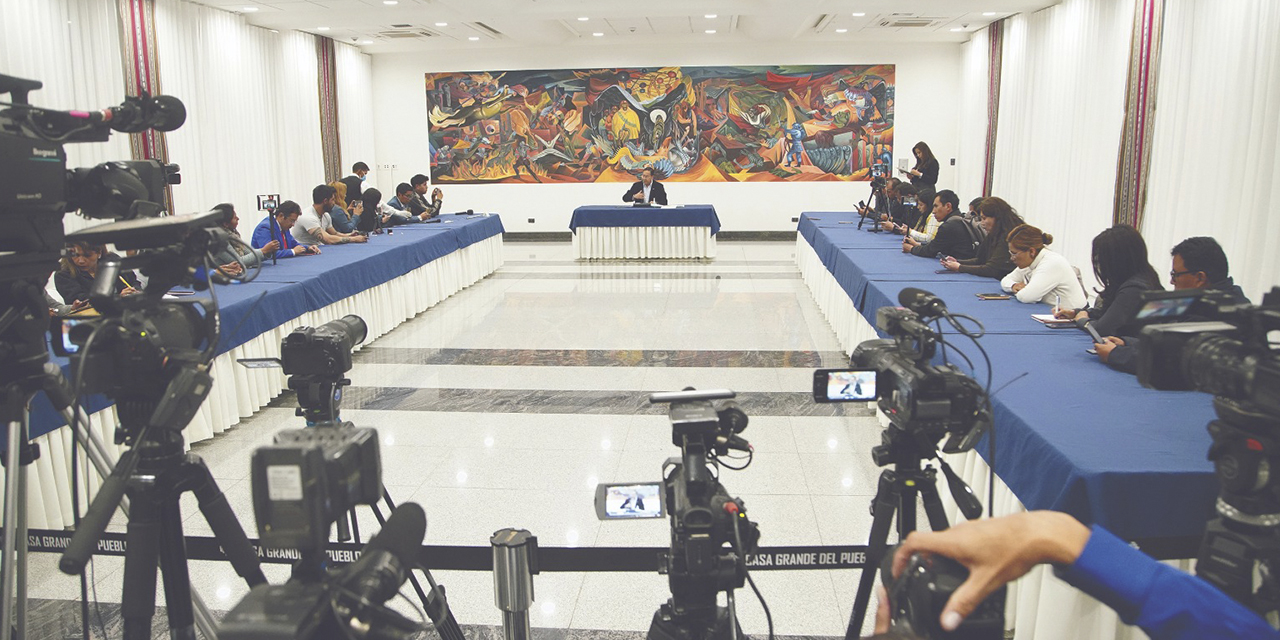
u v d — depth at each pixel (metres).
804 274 9.16
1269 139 5.82
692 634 1.52
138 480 1.60
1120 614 0.68
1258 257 5.92
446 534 3.24
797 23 10.69
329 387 2.14
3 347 1.76
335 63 12.16
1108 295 3.28
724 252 11.80
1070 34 9.27
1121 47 8.19
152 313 1.60
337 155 12.27
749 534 1.49
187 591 1.74
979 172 11.98
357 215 8.05
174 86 8.68
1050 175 9.84
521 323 7.13
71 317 1.89
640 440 4.25
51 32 7.09
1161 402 2.50
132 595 1.61
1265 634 0.62
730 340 6.41
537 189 13.43
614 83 13.01
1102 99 8.70
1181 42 7.08
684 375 5.45
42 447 3.09
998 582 0.70
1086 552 0.68
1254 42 6.05
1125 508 1.91
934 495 1.87
